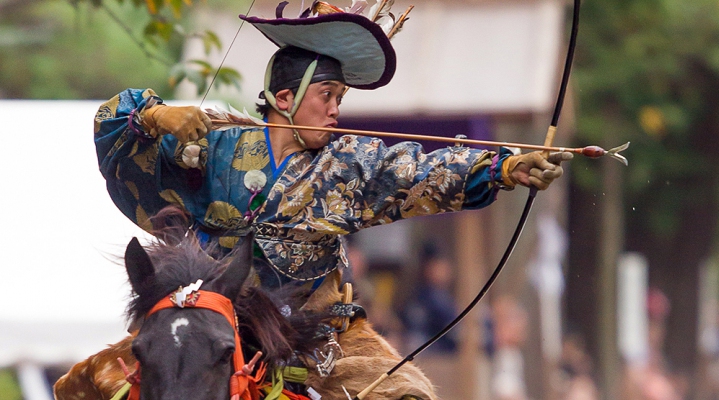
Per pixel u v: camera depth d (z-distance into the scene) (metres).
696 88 68.00
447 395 43.66
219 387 12.49
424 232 53.31
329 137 15.11
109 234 31.61
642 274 62.88
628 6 57.53
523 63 36.62
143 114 14.38
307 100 14.91
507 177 14.09
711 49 63.72
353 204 15.00
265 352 14.09
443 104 35.53
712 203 75.25
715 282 101.38
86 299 31.22
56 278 31.27
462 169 14.56
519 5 39.06
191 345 12.48
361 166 14.91
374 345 15.80
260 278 15.02
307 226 14.84
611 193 60.75
